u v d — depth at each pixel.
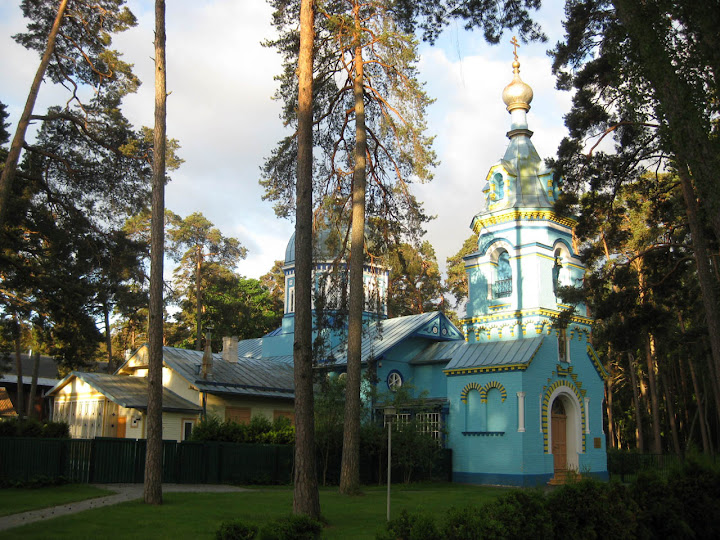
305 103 17.81
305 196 17.28
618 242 26.44
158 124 20.12
